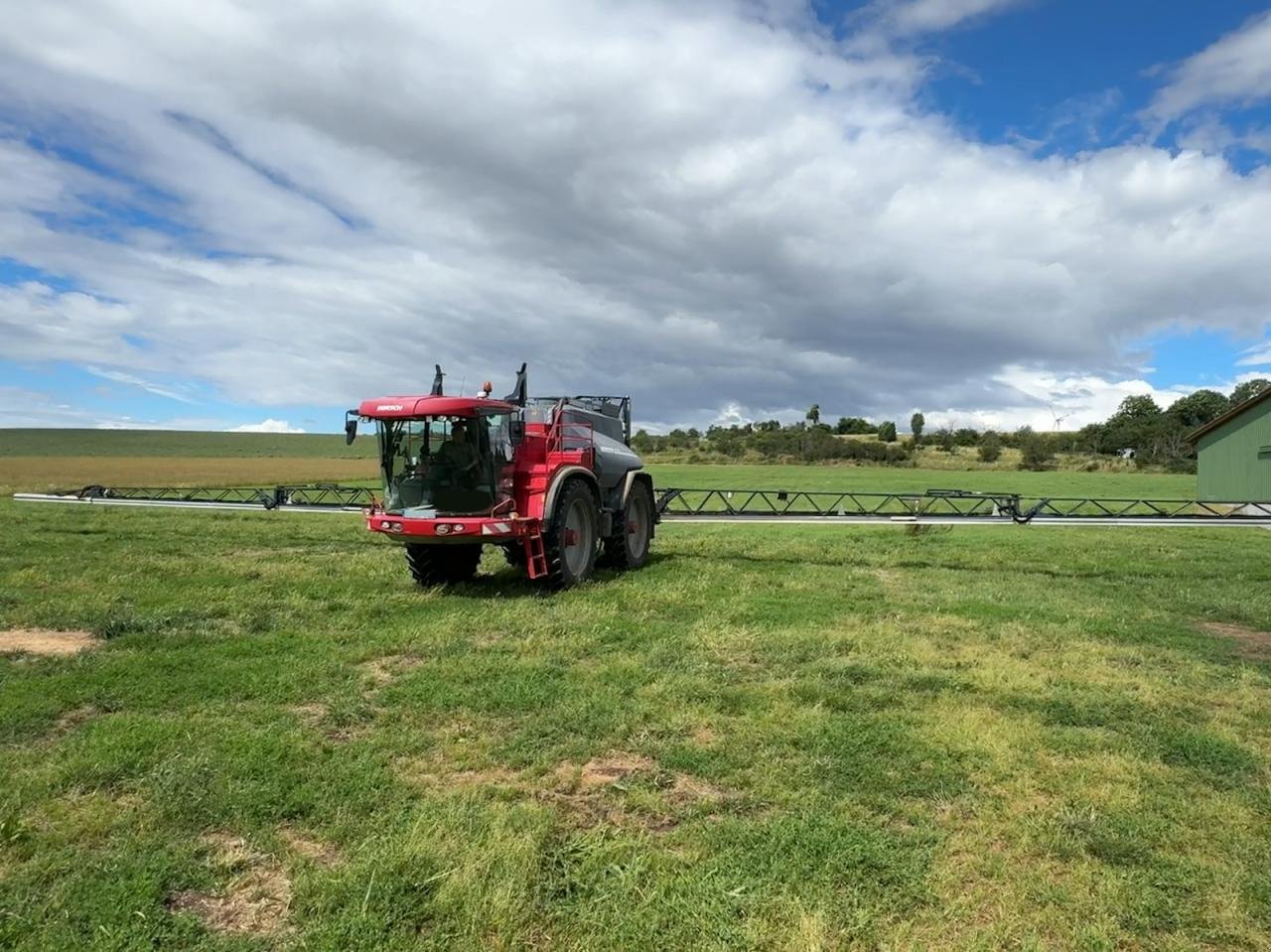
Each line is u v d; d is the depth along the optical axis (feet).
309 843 12.59
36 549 46.75
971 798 14.14
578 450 37.27
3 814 13.08
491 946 9.88
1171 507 81.82
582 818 13.39
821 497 95.71
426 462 34.32
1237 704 19.70
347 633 25.86
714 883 11.16
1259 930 10.53
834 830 12.69
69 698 19.13
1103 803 14.03
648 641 25.04
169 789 14.03
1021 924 10.48
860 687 20.61
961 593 34.47
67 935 10.00
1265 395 85.10
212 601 31.17
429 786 14.62
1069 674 21.97
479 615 28.68
